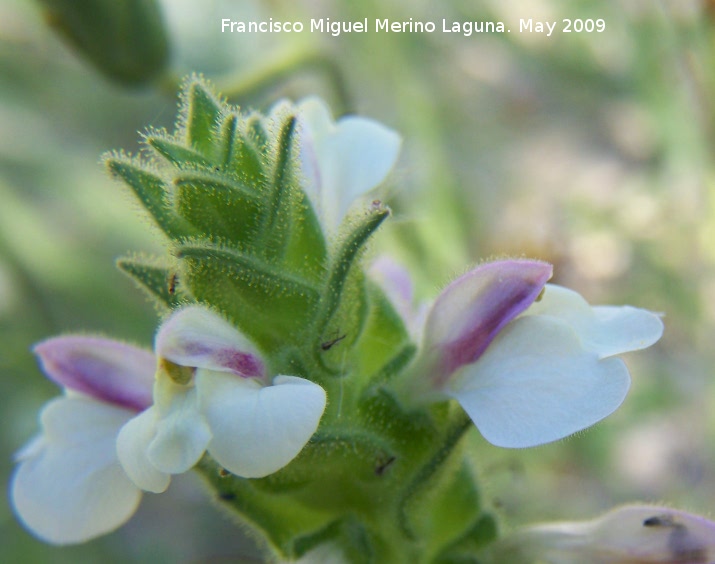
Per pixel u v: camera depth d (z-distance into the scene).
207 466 0.09
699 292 0.21
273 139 0.09
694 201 0.21
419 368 0.09
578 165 0.25
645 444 0.20
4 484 0.21
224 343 0.08
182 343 0.08
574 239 0.21
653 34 0.21
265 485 0.09
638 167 0.25
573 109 0.26
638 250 0.21
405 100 0.20
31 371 0.21
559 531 0.10
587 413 0.09
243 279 0.08
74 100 0.26
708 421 0.20
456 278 0.09
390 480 0.09
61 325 0.21
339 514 0.09
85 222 0.22
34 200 0.23
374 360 0.09
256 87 0.17
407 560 0.09
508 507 0.18
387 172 0.10
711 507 0.19
